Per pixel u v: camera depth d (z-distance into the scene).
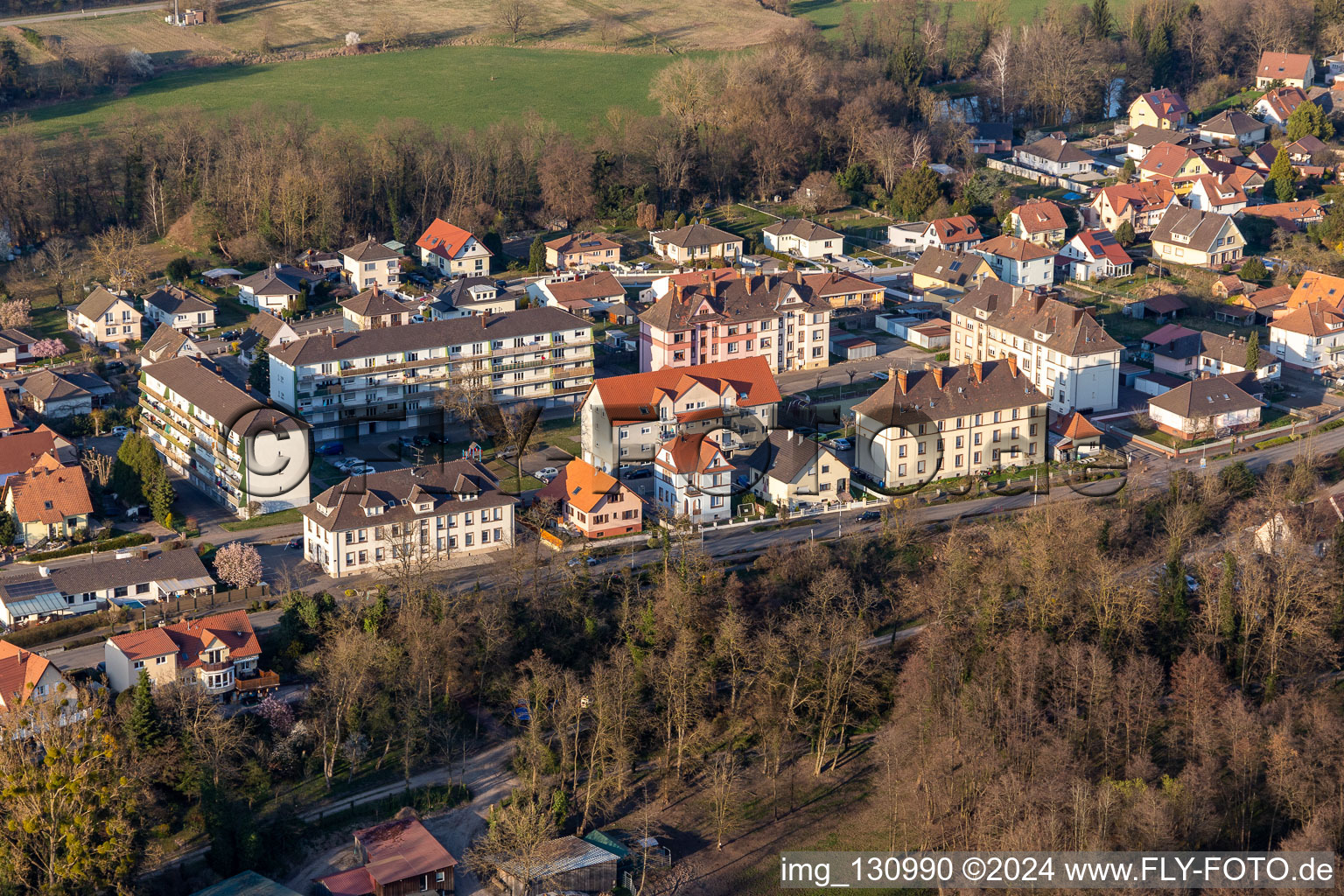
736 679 193.25
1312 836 160.38
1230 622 196.88
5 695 180.25
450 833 175.50
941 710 184.12
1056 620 199.50
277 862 169.12
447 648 192.88
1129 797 168.38
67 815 157.62
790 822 180.88
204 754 174.12
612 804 181.50
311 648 197.75
